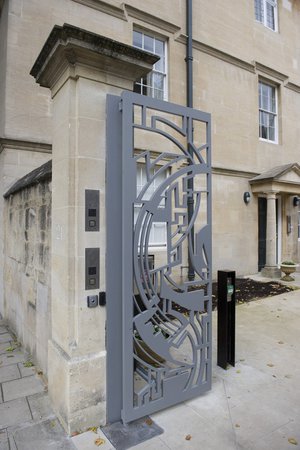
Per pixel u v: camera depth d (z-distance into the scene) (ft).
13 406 8.77
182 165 24.84
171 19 25.08
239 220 29.43
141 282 8.18
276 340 13.94
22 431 7.69
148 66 8.48
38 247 11.09
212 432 7.70
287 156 33.81
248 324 16.10
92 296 7.83
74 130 7.84
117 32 22.49
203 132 26.61
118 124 8.24
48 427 7.85
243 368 11.21
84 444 7.23
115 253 8.14
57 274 8.48
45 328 10.27
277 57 32.99
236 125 29.25
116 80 8.31
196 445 7.24
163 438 7.47
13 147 18.66
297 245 34.65
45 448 7.09
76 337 7.76
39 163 19.38
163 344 8.52
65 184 7.92
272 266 29.14
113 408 8.07
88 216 7.84
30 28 19.45
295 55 35.09
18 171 18.78
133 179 8.02
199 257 9.33
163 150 24.20
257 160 30.91
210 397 9.29
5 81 18.75
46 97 19.75
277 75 32.99
